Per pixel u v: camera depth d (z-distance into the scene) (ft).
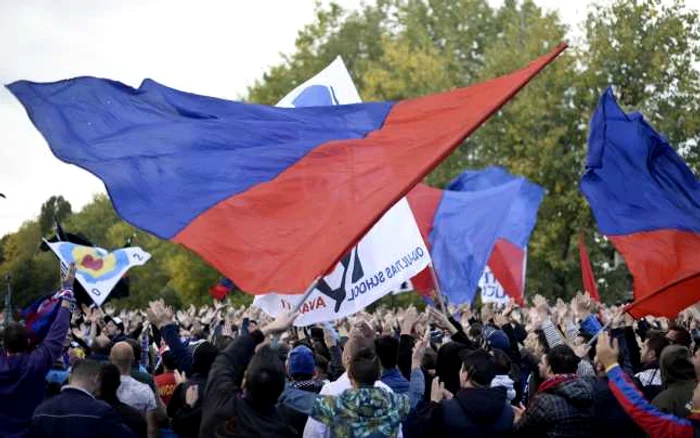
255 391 23.93
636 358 41.09
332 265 28.84
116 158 31.42
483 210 53.57
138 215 30.58
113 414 28.37
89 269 56.80
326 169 31.14
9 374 29.60
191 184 31.24
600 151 41.86
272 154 31.78
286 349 36.11
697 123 137.80
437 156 30.71
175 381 36.29
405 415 25.89
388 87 181.47
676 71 140.15
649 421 26.61
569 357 29.68
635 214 41.57
